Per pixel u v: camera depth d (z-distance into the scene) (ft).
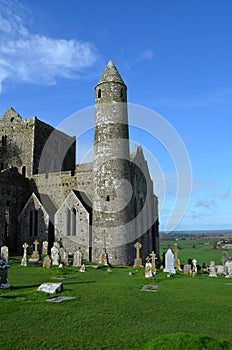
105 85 109.60
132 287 53.31
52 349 24.52
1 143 151.84
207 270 99.30
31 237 117.91
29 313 34.14
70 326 30.12
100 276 67.26
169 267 81.20
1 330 28.68
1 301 39.32
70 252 109.19
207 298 45.39
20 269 74.13
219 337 27.63
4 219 117.50
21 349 24.45
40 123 150.20
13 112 155.63
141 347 24.80
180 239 507.30
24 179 129.29
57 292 45.27
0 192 117.29
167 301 42.52
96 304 39.22
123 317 33.68
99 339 26.73
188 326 30.96
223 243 374.84
